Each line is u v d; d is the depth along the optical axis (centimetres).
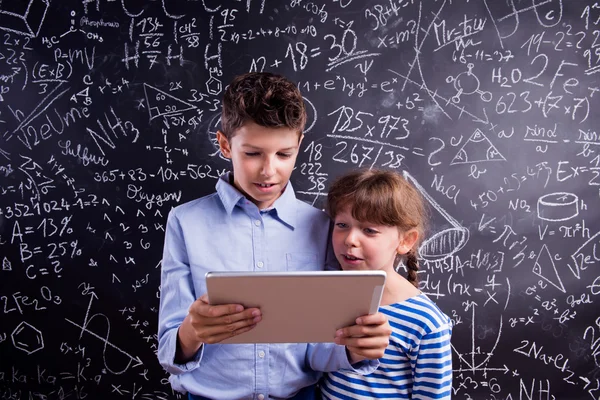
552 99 149
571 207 152
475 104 150
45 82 148
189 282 91
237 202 92
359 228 91
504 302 154
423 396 88
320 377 97
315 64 149
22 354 154
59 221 152
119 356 154
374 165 151
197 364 84
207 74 149
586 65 149
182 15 148
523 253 153
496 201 151
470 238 152
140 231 152
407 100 150
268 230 93
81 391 155
